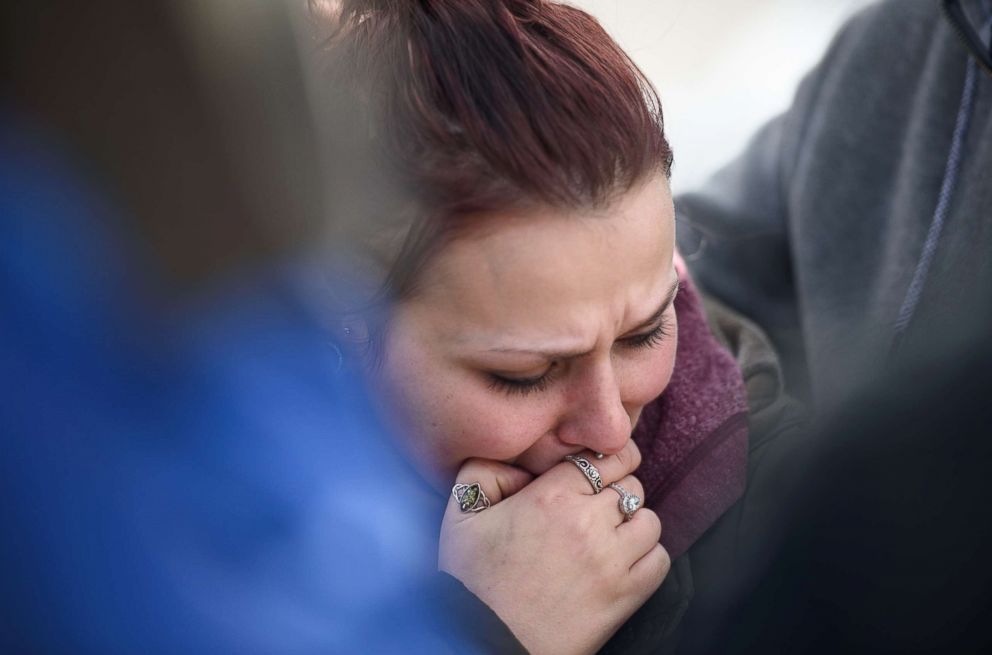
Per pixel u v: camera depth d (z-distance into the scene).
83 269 1.30
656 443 2.48
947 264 2.28
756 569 1.82
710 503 2.39
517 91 1.76
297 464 1.71
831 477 1.72
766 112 5.80
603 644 2.19
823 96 3.25
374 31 1.88
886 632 1.67
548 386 2.06
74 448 1.47
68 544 1.50
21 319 1.37
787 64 6.13
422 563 1.99
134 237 1.24
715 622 1.98
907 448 1.65
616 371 2.17
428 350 1.98
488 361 1.95
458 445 2.12
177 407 1.51
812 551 1.72
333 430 1.81
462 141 1.76
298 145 1.28
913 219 2.83
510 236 1.80
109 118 1.12
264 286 1.42
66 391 1.44
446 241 1.82
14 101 1.12
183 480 1.57
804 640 1.74
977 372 1.63
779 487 2.00
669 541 2.36
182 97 1.12
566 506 2.14
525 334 1.89
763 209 3.40
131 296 1.33
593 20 2.04
